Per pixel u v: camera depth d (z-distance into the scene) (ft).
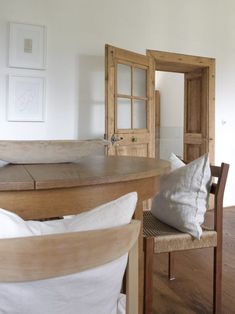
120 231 2.17
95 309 2.29
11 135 10.17
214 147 14.16
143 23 12.16
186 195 5.64
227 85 14.52
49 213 3.59
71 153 4.96
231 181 14.83
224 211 13.91
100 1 11.27
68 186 3.57
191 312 6.18
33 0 10.25
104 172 4.12
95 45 11.23
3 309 2.03
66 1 10.71
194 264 8.46
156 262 8.63
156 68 14.01
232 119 14.74
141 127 12.07
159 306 6.39
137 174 4.08
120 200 2.58
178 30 13.00
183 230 5.58
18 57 10.08
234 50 14.60
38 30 10.29
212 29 13.89
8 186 3.34
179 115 17.99
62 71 10.75
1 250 1.84
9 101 10.04
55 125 10.73
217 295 5.81
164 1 12.62
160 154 18.85
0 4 9.86
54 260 1.95
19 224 2.33
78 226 2.42
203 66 13.73
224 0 14.16
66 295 2.12
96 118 11.35
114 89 10.47
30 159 4.86
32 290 2.02
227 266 8.23
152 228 5.78
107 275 2.21
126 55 10.88
